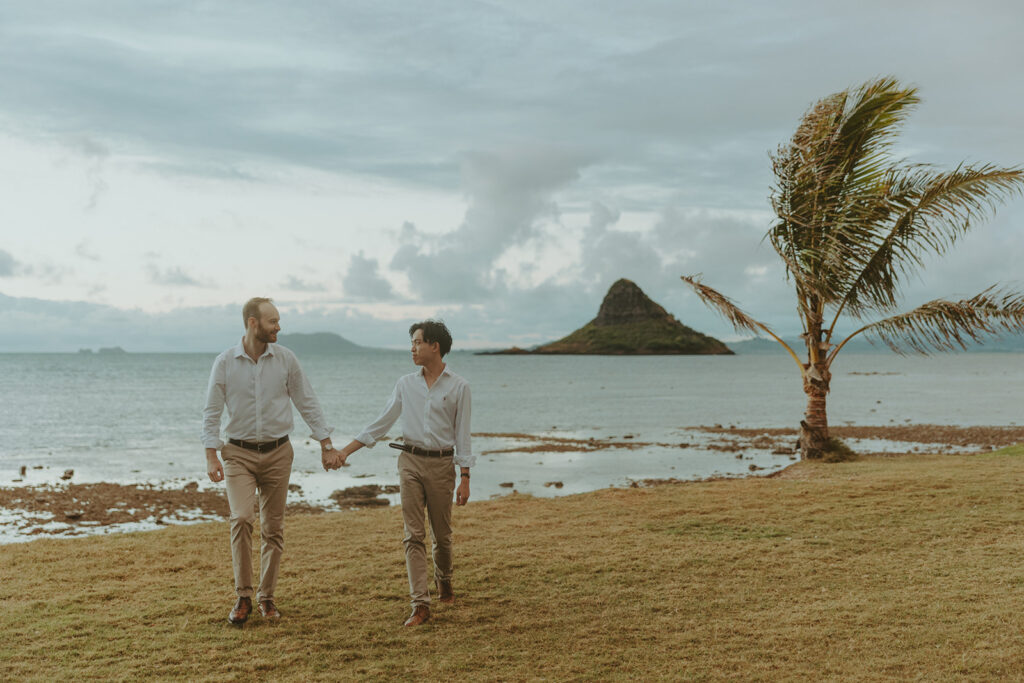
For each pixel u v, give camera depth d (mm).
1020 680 3738
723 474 15711
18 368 104188
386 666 4074
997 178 11711
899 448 19047
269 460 4785
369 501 12812
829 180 12930
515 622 4781
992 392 46938
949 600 4988
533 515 8477
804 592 5340
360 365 133500
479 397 43594
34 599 5336
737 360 176625
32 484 14609
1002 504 8133
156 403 38281
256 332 4664
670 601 5184
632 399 41656
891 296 13070
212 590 5562
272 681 3865
